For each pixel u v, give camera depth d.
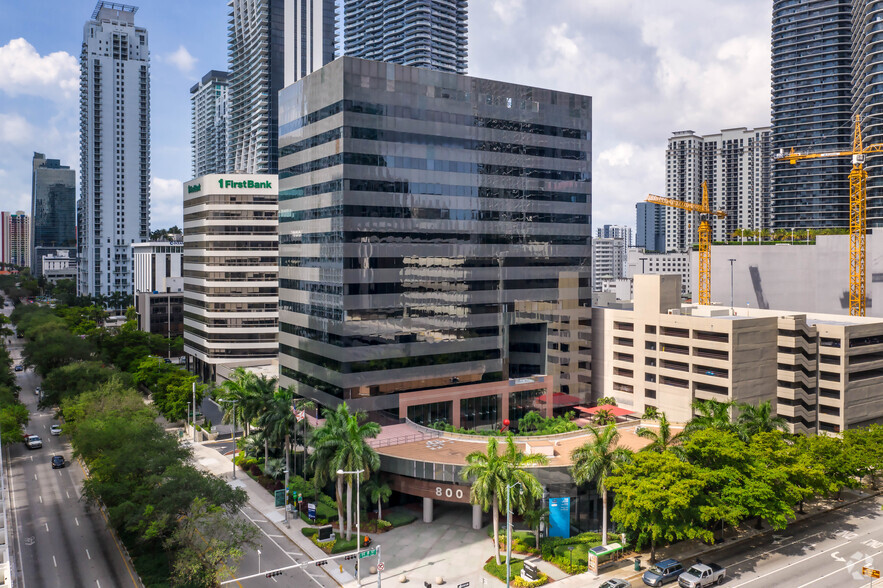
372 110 95.62
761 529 72.75
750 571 62.31
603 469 65.06
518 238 110.88
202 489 64.31
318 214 99.38
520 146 111.12
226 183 149.12
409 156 98.88
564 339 117.62
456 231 103.56
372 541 70.62
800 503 78.06
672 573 60.28
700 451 67.00
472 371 105.31
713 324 99.25
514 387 107.06
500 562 64.06
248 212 150.00
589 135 120.25
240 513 79.19
